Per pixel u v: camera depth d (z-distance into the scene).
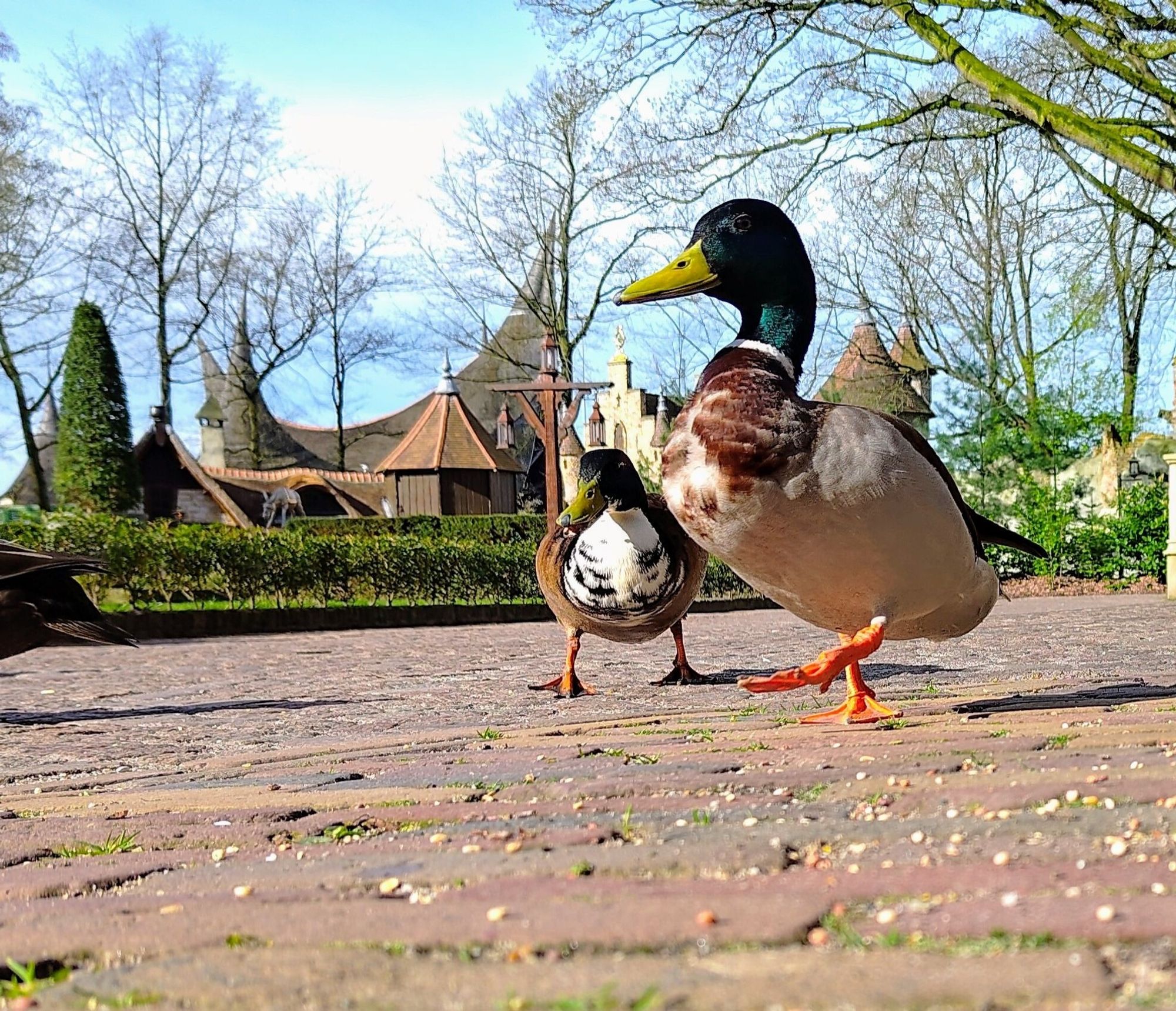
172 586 3.52
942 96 2.94
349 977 0.40
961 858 0.54
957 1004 0.34
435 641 2.81
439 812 0.78
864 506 0.95
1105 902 0.44
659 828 0.66
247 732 1.36
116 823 0.82
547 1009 0.36
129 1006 0.39
